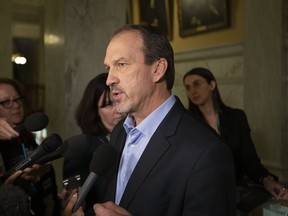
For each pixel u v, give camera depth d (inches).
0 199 40.0
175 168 48.1
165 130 51.0
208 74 112.0
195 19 226.5
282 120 156.9
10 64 197.6
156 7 254.2
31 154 53.7
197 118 53.5
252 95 170.2
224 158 46.9
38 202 63.3
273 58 159.0
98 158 49.9
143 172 49.8
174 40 246.2
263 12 162.9
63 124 142.6
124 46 49.9
